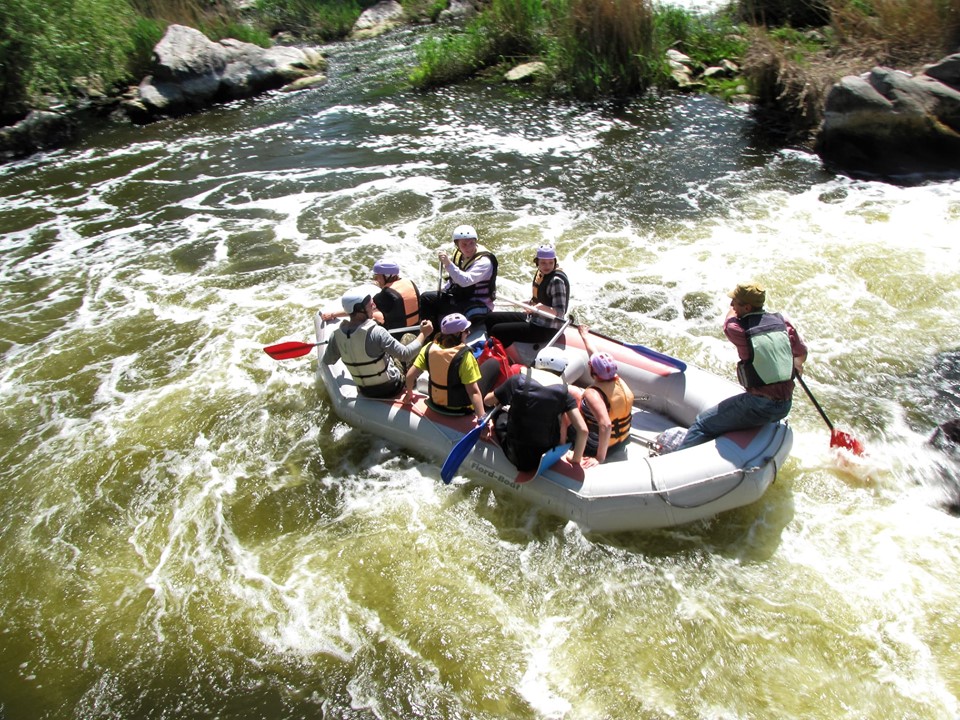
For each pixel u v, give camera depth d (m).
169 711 3.71
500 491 4.80
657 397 5.26
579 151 10.55
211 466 5.31
